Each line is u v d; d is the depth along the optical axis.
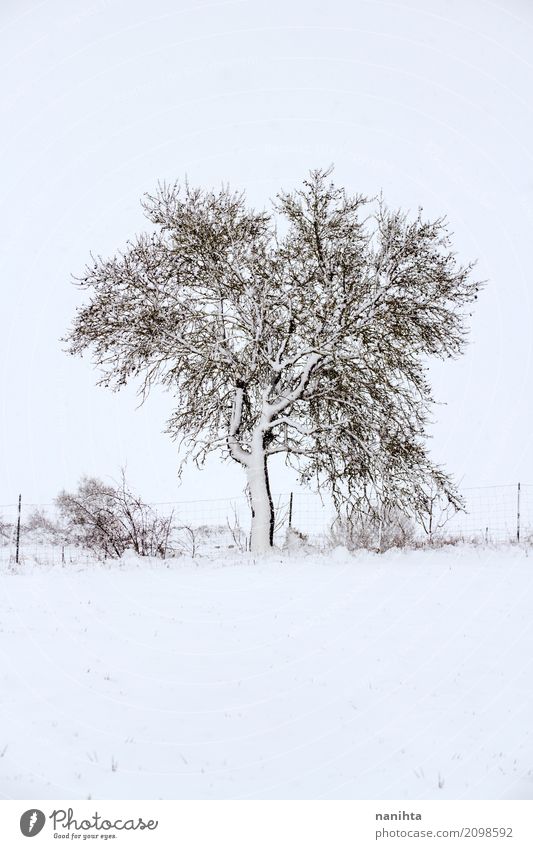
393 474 21.53
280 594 13.16
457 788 5.37
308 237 22.19
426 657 8.69
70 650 8.74
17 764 5.55
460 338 22.03
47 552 27.61
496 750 6.04
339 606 11.85
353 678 7.85
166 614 11.17
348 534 24.75
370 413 21.41
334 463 22.41
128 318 21.88
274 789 5.25
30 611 11.12
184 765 5.61
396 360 21.67
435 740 6.21
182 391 23.25
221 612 11.38
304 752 5.90
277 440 23.67
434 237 21.45
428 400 22.52
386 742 6.14
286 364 22.05
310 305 21.48
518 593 12.96
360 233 22.67
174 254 22.45
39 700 6.94
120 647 8.99
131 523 22.00
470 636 9.70
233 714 6.71
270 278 22.22
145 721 6.49
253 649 9.01
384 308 21.34
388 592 13.20
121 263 22.25
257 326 22.30
